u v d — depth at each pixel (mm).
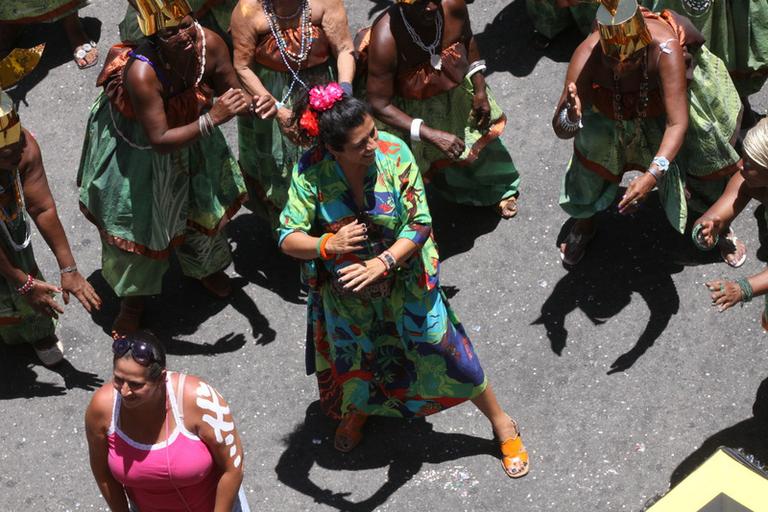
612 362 7160
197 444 5316
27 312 7270
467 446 6891
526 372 7195
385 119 7074
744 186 6188
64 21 9305
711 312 7285
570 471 6719
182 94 6590
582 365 7176
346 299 6059
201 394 5258
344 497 6777
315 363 6672
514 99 8648
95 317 7820
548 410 7000
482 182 7895
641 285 7484
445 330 6188
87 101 9141
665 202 7000
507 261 7742
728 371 7020
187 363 7508
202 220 7254
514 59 8891
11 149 6297
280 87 7062
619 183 7414
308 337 6559
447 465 6828
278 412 7211
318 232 5941
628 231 7738
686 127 6438
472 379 6430
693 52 6605
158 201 6969
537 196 8031
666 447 6750
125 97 6645
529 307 7492
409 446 6934
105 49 9422
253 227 8172
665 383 7020
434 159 7539
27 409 7391
